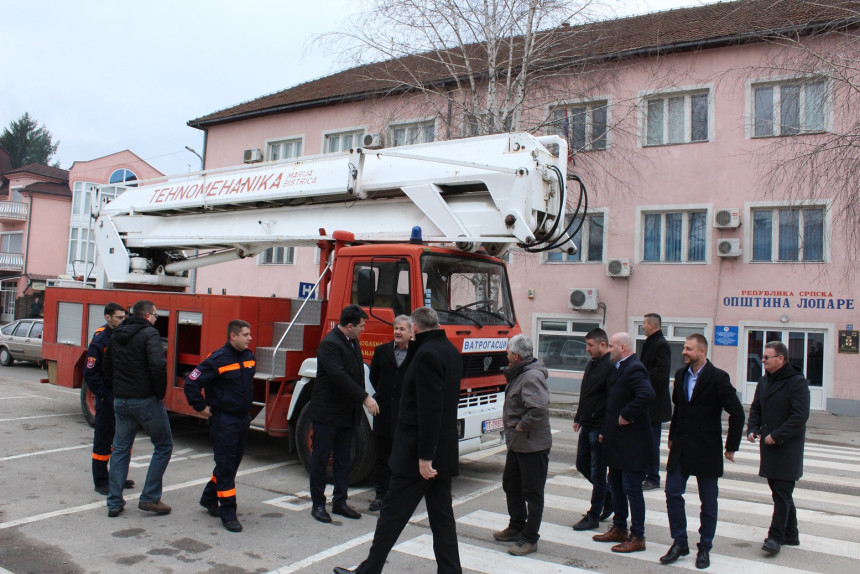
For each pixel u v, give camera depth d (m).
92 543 5.07
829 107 13.81
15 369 18.52
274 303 7.91
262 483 7.08
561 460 8.91
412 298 6.76
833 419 14.19
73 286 11.28
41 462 7.61
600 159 17.42
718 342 16.19
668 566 4.95
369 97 18.52
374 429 6.30
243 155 24.81
